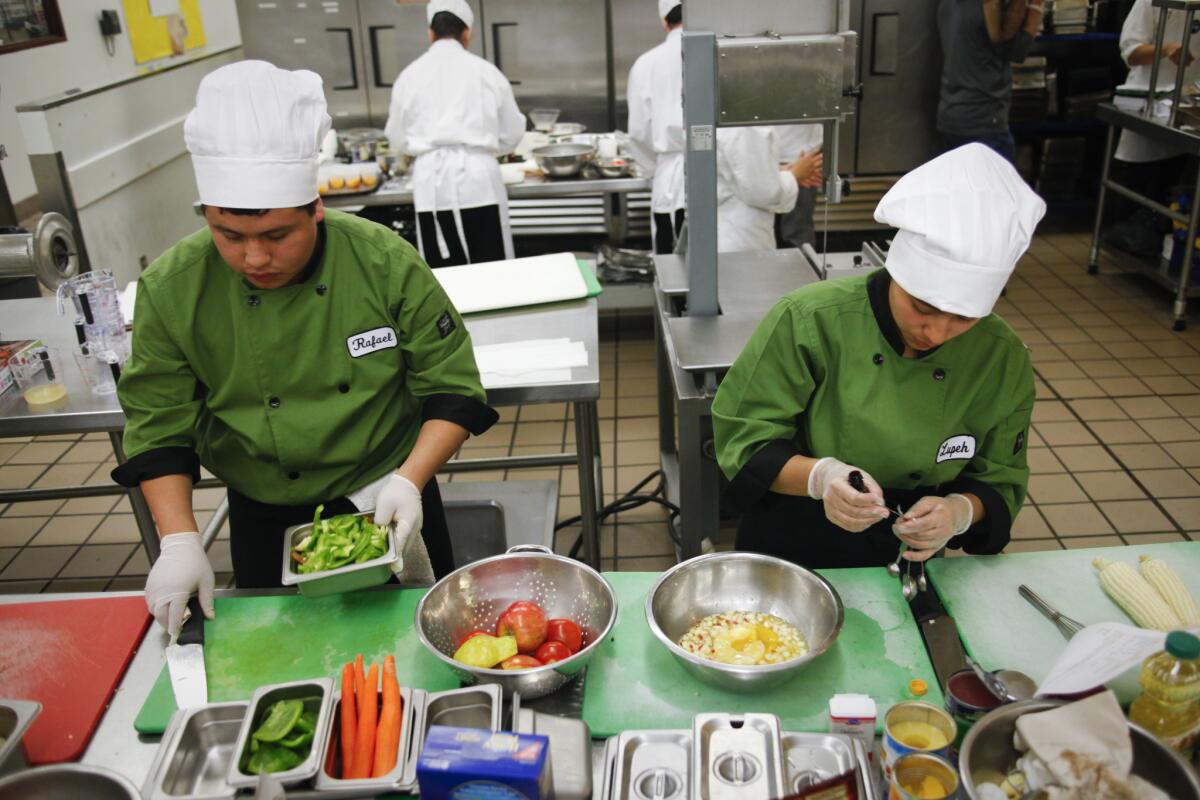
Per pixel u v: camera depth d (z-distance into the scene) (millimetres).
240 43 6680
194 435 1637
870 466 1543
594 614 1424
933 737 1075
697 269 2361
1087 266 5227
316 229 1516
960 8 4488
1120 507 3092
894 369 1475
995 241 1233
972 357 1468
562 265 2846
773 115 2137
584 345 2346
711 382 2184
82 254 3879
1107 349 4227
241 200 1342
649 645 1359
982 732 1026
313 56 5551
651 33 5410
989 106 4633
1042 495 3176
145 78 5090
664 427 3197
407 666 1343
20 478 3621
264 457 1682
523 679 1211
